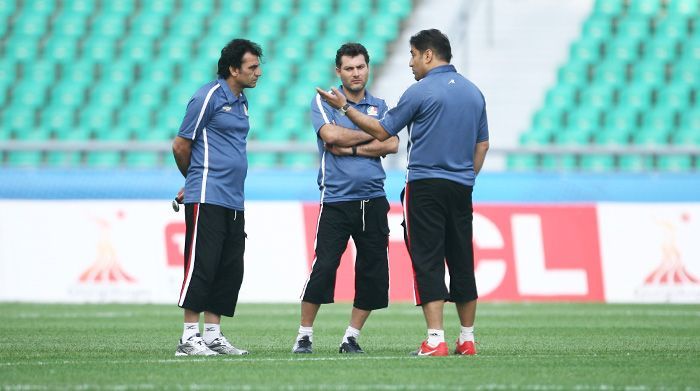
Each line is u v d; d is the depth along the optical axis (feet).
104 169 185.16
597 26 272.51
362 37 272.92
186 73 268.21
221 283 94.84
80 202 176.96
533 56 267.18
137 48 271.69
